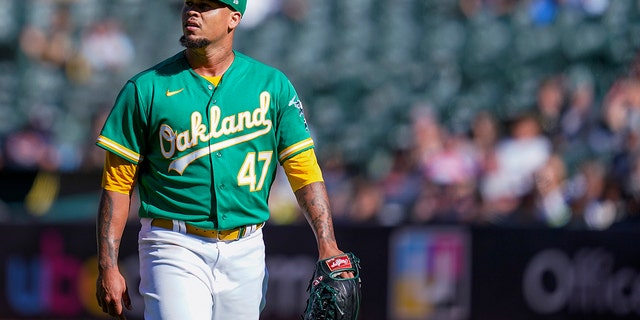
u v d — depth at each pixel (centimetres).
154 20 4591
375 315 2944
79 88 4172
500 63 4409
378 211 3466
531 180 3456
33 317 2792
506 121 4075
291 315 2898
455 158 3575
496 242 3014
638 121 3728
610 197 3447
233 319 1426
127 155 1369
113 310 1366
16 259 2791
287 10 4725
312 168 1416
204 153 1364
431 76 4356
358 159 3975
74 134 3884
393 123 4097
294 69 4438
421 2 4762
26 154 3650
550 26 4509
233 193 1385
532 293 3023
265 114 1391
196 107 1362
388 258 2955
